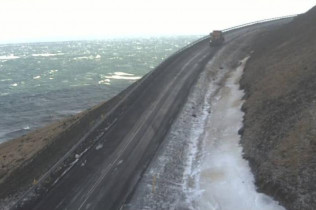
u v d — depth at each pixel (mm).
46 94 79250
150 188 19797
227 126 27703
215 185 19938
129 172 21391
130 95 34562
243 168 20766
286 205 16219
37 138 34281
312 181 16016
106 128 28344
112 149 24516
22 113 64062
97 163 22641
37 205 18391
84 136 25234
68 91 81312
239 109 30188
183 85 38969
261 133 22875
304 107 21688
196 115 31156
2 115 63000
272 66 34250
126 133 27094
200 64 48344
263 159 20016
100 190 19500
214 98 35688
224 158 22719
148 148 24469
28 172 23219
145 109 32188
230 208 17641
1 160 29578
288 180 17078
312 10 48688
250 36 67000
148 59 145000
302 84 25031
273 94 27109
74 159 23500
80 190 19594
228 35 74625
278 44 43094
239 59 51250
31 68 133500
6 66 144000
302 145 18453
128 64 129250
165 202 18750
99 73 108688
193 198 19141
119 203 18281
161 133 26891
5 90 86625
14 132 53594
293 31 44312
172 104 33062
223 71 45906
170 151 24188
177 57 55125
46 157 24891
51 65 141125
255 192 18188
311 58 28641
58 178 21062
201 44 67500
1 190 21812
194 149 25125
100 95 75625
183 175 21703
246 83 35625
